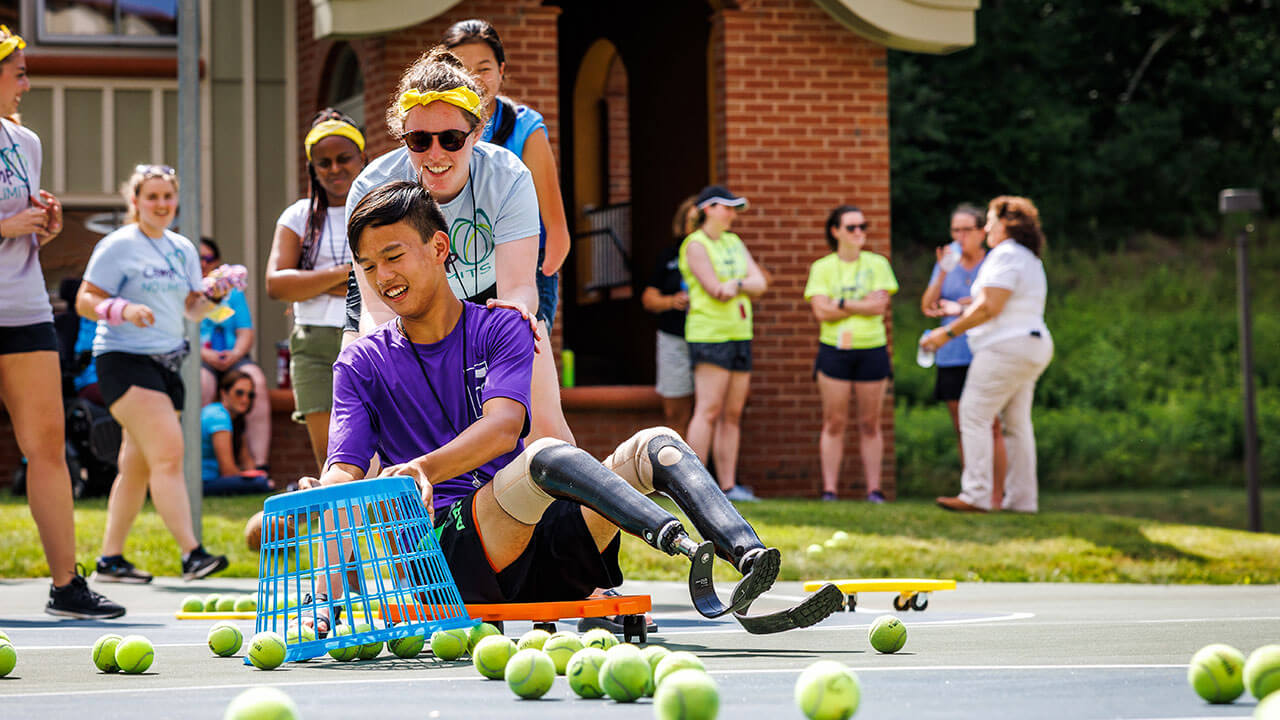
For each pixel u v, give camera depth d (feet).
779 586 47.50
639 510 20.18
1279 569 55.42
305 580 44.47
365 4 76.54
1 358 35.86
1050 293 180.34
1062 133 186.19
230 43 99.60
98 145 100.01
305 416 40.14
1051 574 52.95
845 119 84.17
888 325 80.53
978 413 66.03
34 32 99.19
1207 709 14.89
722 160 83.35
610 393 80.69
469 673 19.71
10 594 44.06
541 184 31.22
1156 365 168.14
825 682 13.96
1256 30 198.49
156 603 40.63
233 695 17.28
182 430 52.70
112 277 45.55
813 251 83.56
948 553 54.44
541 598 23.04
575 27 112.68
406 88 26.66
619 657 16.21
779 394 82.69
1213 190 196.13
